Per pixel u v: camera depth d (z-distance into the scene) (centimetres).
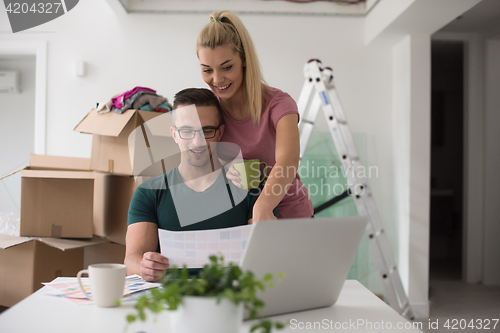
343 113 269
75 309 78
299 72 313
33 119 360
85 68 311
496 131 360
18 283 208
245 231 94
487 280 361
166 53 312
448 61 467
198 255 95
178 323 55
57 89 311
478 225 367
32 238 206
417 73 292
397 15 260
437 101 531
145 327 69
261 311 73
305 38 314
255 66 138
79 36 312
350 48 315
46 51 311
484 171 362
